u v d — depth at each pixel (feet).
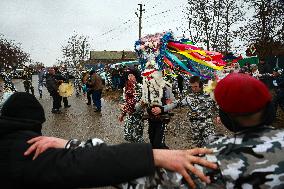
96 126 36.99
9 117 5.22
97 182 4.30
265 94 4.87
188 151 4.88
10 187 4.51
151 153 4.45
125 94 21.24
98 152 4.40
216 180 4.69
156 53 19.72
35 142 4.79
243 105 4.81
